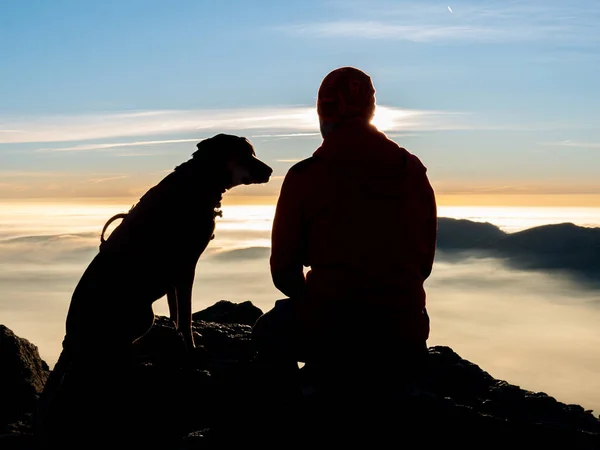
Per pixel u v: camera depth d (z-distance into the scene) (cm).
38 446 338
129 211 370
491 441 311
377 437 306
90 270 356
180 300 373
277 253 298
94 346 350
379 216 290
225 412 333
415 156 302
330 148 293
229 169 378
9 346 411
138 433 337
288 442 308
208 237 377
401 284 294
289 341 311
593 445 313
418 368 308
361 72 300
